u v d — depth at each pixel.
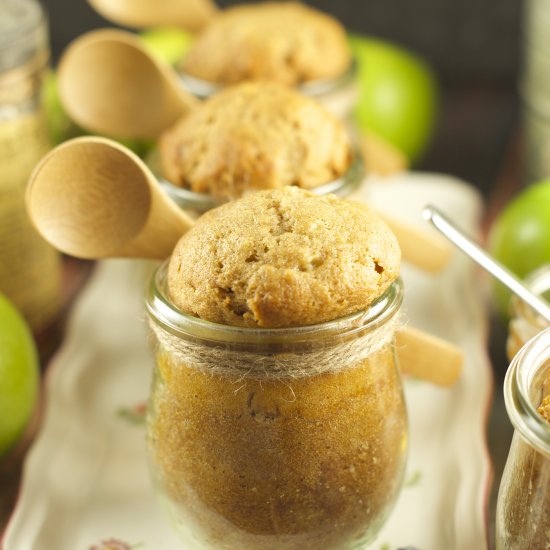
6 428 0.61
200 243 0.52
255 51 0.68
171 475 0.54
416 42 1.00
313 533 0.53
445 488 0.59
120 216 0.55
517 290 0.54
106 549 0.57
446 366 0.57
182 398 0.53
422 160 0.89
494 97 0.98
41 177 0.55
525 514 0.51
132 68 0.64
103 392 0.65
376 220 0.52
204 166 0.59
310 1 1.00
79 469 0.60
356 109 0.81
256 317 0.51
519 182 0.84
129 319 0.70
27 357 0.62
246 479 0.52
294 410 0.52
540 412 0.51
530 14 0.79
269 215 0.52
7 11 0.68
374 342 0.52
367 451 0.53
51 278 0.71
